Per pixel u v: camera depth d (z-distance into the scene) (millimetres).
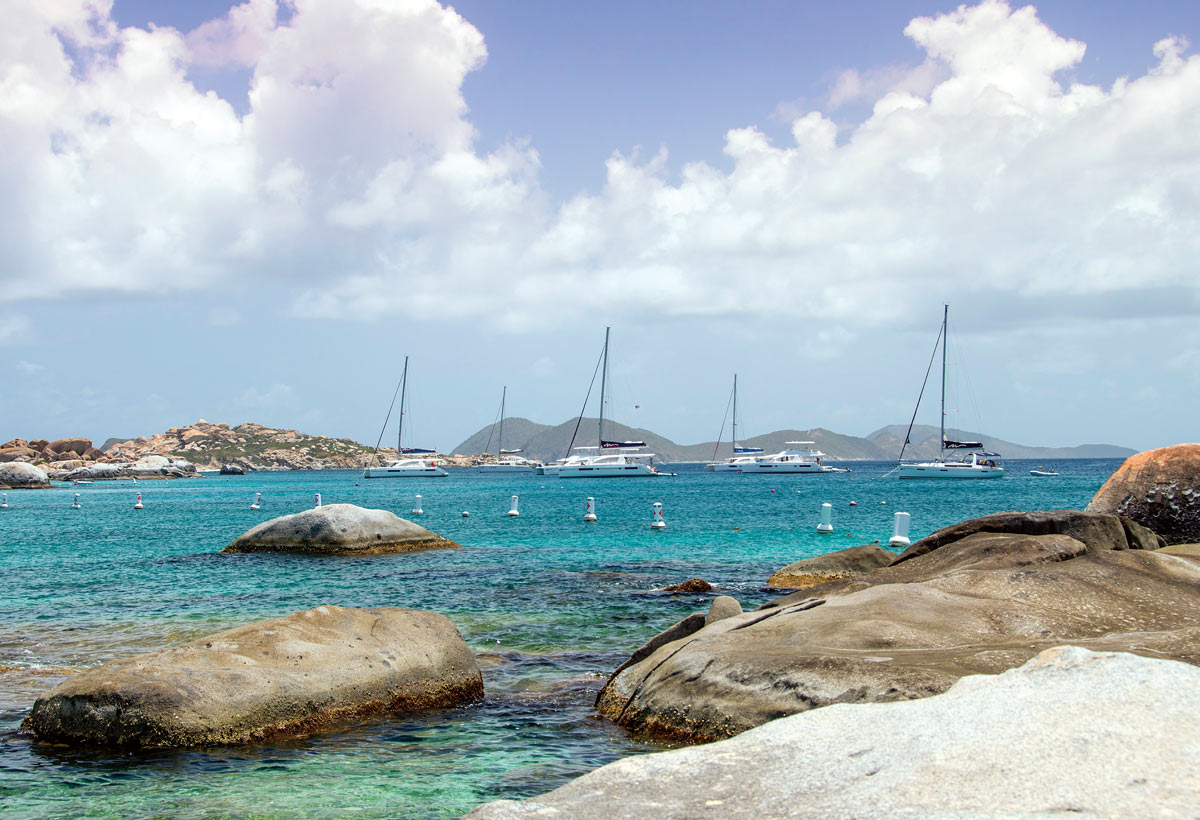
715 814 4273
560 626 16719
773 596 20359
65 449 179375
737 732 7672
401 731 9859
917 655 7957
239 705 9430
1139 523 17984
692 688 8672
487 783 8148
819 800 4238
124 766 8570
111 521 51375
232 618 17859
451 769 8555
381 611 12125
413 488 112750
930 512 53469
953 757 4352
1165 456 18500
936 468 110875
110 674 9586
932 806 3924
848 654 8141
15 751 8945
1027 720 4570
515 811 4457
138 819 7297
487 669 13273
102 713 9117
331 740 9492
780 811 4203
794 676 7758
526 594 20734
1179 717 4285
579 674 12961
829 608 10188
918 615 9656
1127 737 4180
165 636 16000
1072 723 4418
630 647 14867
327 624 11461
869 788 4250
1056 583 10758
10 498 87250
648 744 8664
